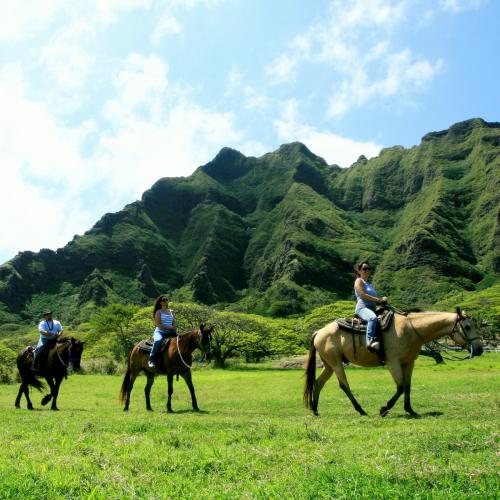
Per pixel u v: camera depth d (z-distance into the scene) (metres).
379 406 14.77
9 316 177.25
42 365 15.90
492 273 181.12
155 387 26.06
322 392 19.50
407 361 11.88
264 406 16.30
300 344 65.62
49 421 11.39
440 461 6.31
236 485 5.74
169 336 14.95
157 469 6.48
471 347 11.27
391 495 5.09
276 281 190.12
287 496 5.22
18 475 5.90
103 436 8.78
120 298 193.62
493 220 198.38
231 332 58.41
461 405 13.87
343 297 186.38
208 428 9.64
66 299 194.88
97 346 68.19
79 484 5.66
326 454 6.83
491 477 5.54
